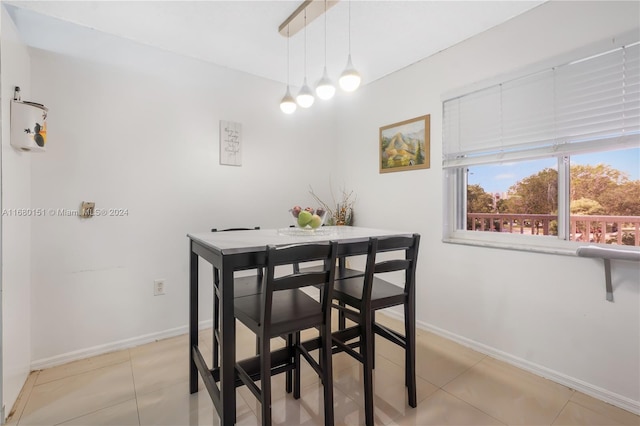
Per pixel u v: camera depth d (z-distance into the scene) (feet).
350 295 5.32
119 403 5.48
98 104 7.00
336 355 7.30
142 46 7.56
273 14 6.44
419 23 6.79
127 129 7.39
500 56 6.86
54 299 6.57
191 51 7.98
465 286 7.67
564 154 6.02
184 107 8.22
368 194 10.29
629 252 4.98
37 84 6.29
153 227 7.81
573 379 5.90
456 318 7.88
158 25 6.79
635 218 5.43
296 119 10.49
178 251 8.20
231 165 9.08
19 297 5.68
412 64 8.77
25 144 5.39
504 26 6.77
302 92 6.34
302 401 5.58
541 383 6.09
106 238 7.18
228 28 6.95
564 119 5.99
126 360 6.90
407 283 5.55
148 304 7.78
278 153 10.07
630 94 5.23
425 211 8.58
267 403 4.09
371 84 10.11
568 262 5.97
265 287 4.07
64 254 6.67
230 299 4.19
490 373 6.45
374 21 6.69
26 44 6.10
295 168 10.49
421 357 7.11
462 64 7.59
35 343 6.37
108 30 6.97
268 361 4.13
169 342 7.80
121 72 7.29
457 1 6.06
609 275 5.44
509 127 6.79
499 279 7.02
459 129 7.74
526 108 6.51
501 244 7.14
